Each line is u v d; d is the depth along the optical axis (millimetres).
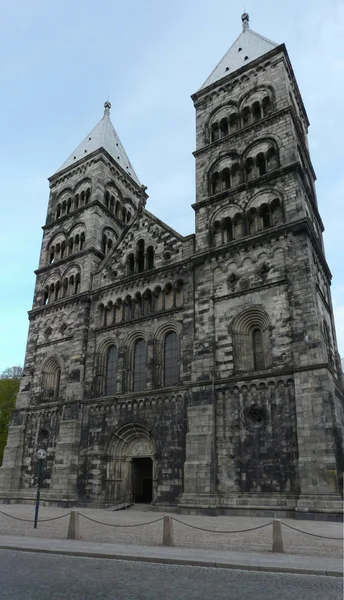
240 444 33750
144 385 42875
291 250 37031
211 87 52375
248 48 53531
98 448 42406
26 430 49656
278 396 33312
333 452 29188
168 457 37219
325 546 19406
